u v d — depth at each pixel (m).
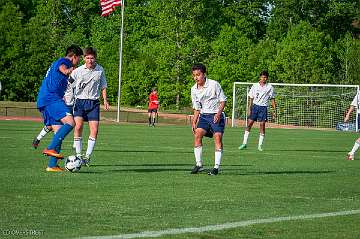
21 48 82.12
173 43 87.50
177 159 21.20
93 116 18.36
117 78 89.06
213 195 13.01
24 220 9.90
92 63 18.30
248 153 25.27
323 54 84.19
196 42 86.06
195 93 16.95
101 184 14.12
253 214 10.95
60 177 15.14
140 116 71.56
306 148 29.39
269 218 10.60
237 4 114.25
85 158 18.19
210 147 28.17
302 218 10.68
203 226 9.82
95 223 9.84
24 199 11.78
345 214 11.14
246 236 9.24
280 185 14.95
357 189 14.54
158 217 10.45
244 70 84.81
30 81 82.75
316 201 12.56
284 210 11.42
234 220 10.37
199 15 91.56
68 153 22.38
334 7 114.12
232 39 86.94
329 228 9.94
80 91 18.27
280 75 84.00
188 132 40.16
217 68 84.19
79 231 9.25
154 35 102.38
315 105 64.75
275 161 21.77
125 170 17.34
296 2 113.25
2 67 82.31
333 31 115.06
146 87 87.81
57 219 10.05
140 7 109.81
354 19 115.69
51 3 110.81
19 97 83.75
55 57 87.81
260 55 86.38
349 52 86.94
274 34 112.62
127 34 109.88
